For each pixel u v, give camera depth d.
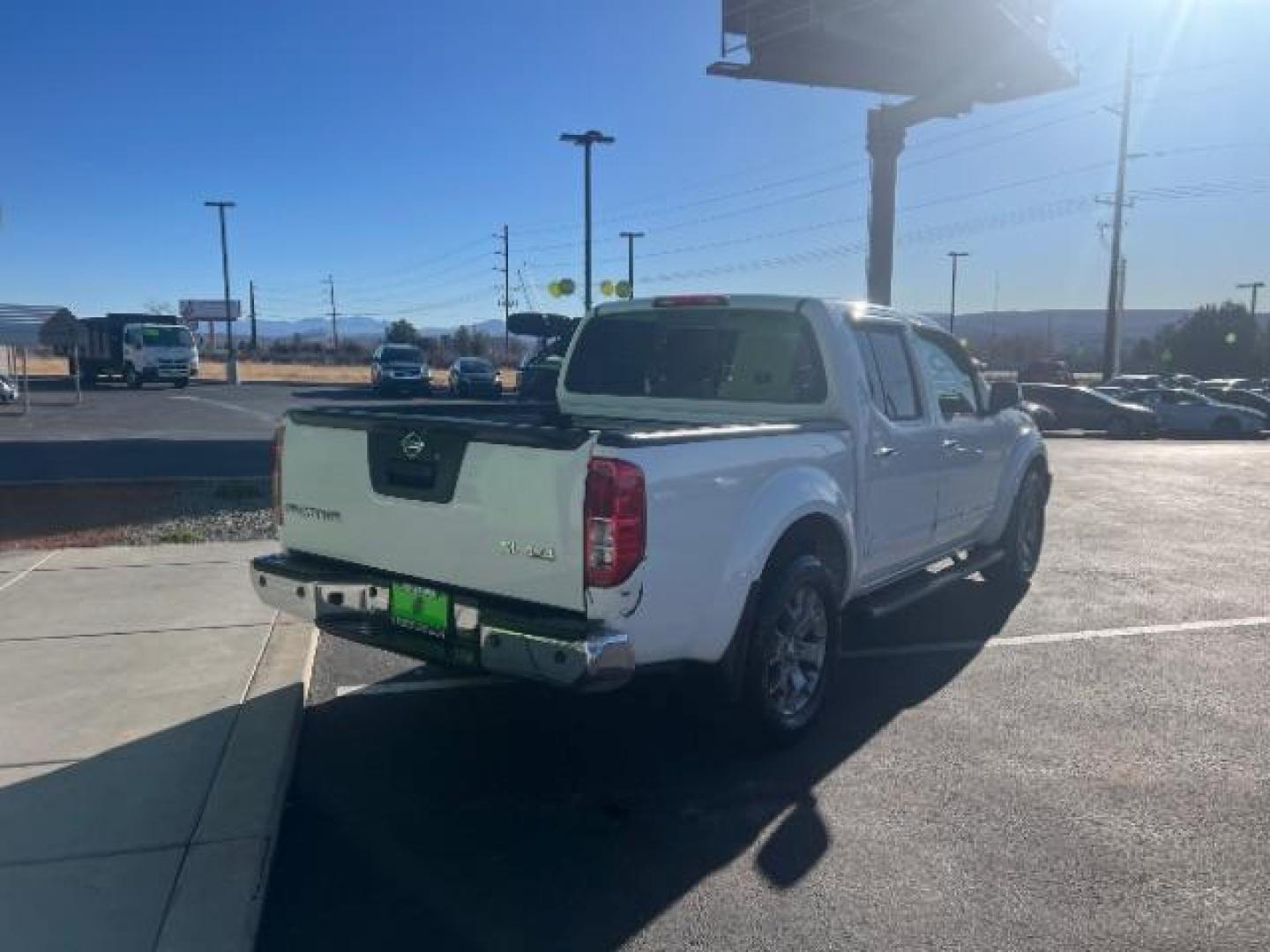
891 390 6.23
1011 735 5.28
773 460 4.89
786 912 3.65
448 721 5.48
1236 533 11.38
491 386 40.72
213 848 3.96
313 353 92.62
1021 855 4.05
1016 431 8.10
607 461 4.01
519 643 4.13
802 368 5.77
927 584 6.64
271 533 9.98
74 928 3.44
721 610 4.54
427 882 3.86
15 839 4.00
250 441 20.06
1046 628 7.29
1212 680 6.16
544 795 4.61
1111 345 46.62
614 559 4.02
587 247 38.31
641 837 4.21
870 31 24.86
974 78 26.17
